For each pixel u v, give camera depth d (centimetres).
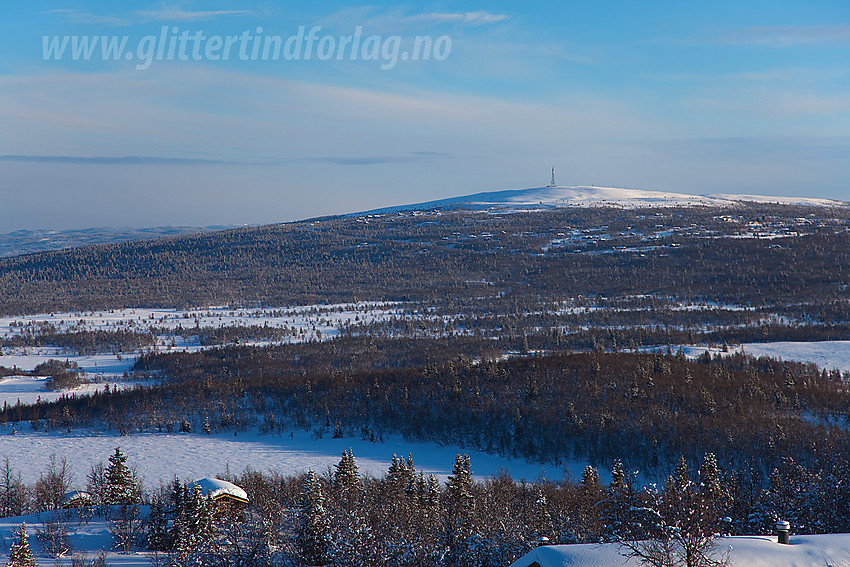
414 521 7419
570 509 8981
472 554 6656
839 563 4009
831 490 8925
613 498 7156
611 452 15725
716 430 15312
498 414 18288
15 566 6241
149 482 14725
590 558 4066
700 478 9525
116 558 6994
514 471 15562
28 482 14562
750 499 9312
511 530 7062
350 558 6275
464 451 17388
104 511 8938
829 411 16500
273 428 19638
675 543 4059
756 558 4000
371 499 8962
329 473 11925
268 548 6638
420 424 18762
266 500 8631
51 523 7944
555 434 16875
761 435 14688
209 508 7319
